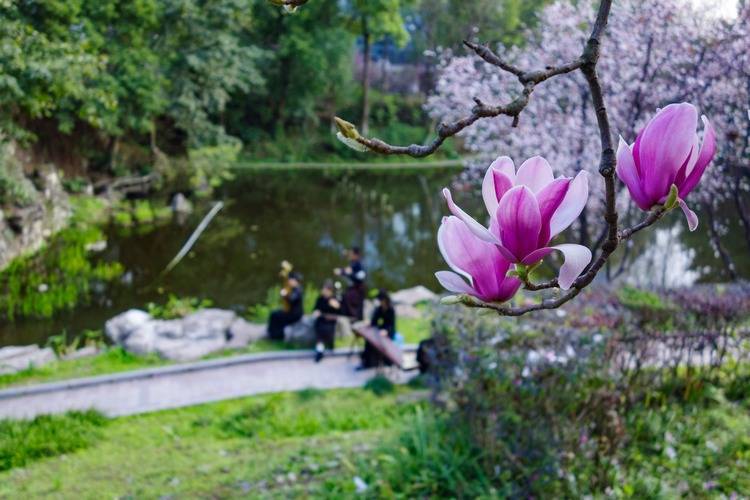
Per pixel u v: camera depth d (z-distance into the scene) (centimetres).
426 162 3394
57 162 1872
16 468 596
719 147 670
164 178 2206
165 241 1719
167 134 2403
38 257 1462
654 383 608
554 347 512
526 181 78
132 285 1357
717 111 675
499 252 77
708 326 627
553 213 71
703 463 499
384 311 873
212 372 859
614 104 747
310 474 548
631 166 79
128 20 1602
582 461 459
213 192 2403
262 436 670
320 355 897
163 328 973
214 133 2212
